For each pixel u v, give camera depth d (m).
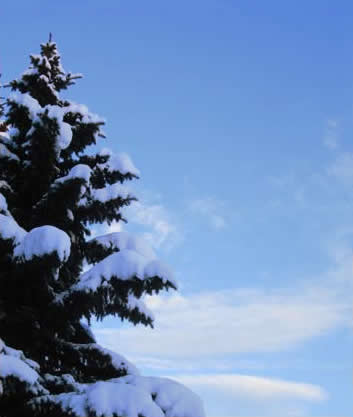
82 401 7.17
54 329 9.26
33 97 11.55
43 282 8.70
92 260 10.02
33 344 9.24
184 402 7.72
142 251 9.41
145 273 8.05
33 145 9.44
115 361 9.60
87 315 8.85
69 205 9.35
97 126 10.99
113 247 9.52
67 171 11.01
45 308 8.89
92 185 10.68
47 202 9.31
